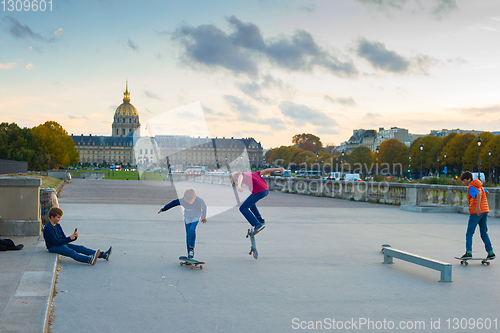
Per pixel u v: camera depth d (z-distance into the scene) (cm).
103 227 1141
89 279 614
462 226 1325
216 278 641
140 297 539
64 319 454
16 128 9119
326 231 1173
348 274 680
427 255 846
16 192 895
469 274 698
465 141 9106
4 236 887
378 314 493
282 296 556
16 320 408
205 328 441
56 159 9838
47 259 673
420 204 1934
